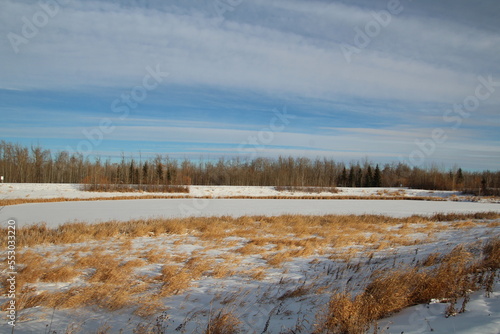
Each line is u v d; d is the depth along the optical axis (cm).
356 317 429
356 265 804
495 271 585
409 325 414
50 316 519
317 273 757
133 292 630
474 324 382
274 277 737
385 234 1383
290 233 1441
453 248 838
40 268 793
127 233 1409
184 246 1126
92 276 729
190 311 538
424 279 532
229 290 648
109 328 471
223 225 1623
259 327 471
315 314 486
